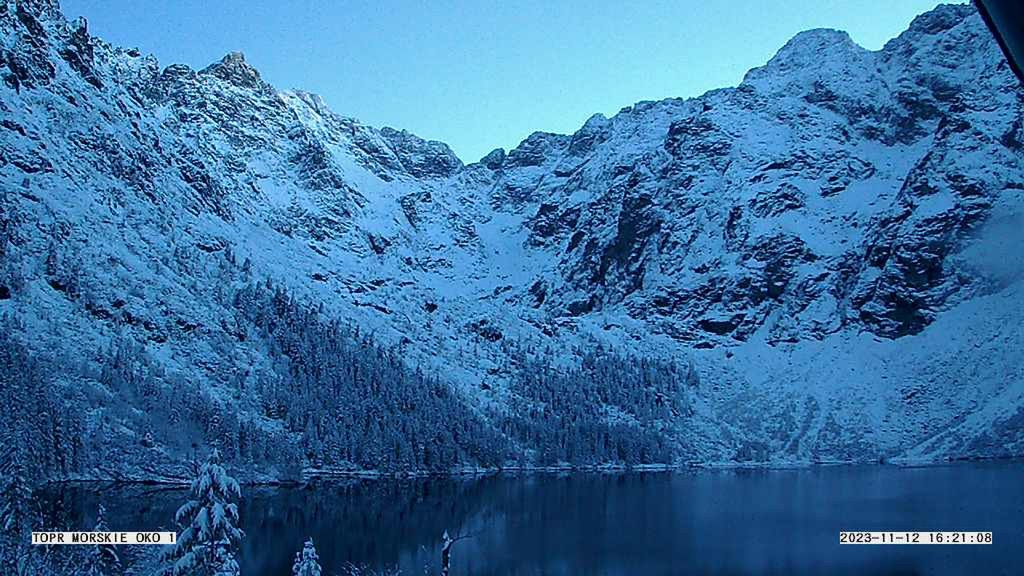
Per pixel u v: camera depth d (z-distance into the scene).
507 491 185.62
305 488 179.62
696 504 161.50
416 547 116.38
